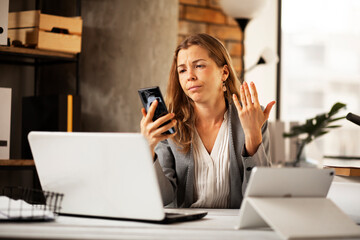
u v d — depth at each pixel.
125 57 3.43
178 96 1.88
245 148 1.67
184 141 1.81
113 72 3.41
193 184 1.80
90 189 1.31
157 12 3.54
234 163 1.76
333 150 4.60
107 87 3.40
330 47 4.77
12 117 3.33
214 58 1.79
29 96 3.22
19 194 3.12
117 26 3.43
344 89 4.80
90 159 1.27
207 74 1.77
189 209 1.64
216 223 1.28
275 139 3.98
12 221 1.25
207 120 1.85
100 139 1.24
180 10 3.94
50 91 3.41
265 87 4.57
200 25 4.02
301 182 1.20
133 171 1.23
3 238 1.04
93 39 3.40
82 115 3.38
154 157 1.70
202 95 1.77
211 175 1.79
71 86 3.36
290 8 4.69
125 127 3.42
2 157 2.74
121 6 3.44
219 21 4.12
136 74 3.46
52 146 1.32
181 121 1.83
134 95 3.45
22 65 3.37
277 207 1.13
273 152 3.98
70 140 1.29
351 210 1.47
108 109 3.39
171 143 1.82
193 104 1.87
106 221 1.28
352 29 4.79
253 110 1.62
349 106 4.79
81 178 1.31
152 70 3.51
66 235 1.06
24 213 1.29
